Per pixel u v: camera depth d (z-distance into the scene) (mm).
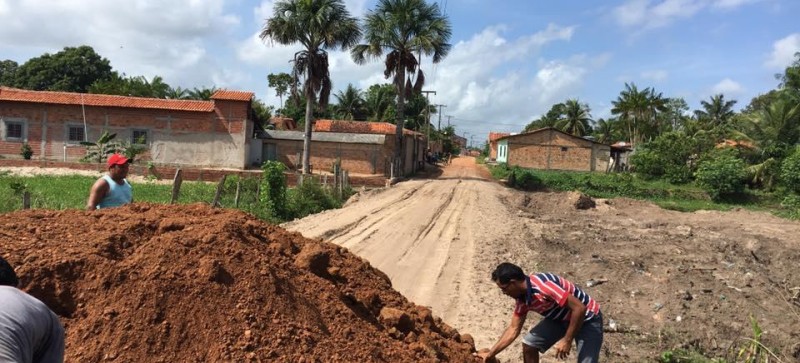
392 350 4055
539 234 15617
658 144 38938
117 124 35188
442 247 12617
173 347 3271
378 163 37594
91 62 62000
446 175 43000
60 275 3445
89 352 3146
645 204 26797
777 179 33344
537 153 47969
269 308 3674
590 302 4703
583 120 73938
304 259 4641
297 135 38156
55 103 34312
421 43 34406
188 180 28172
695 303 9250
